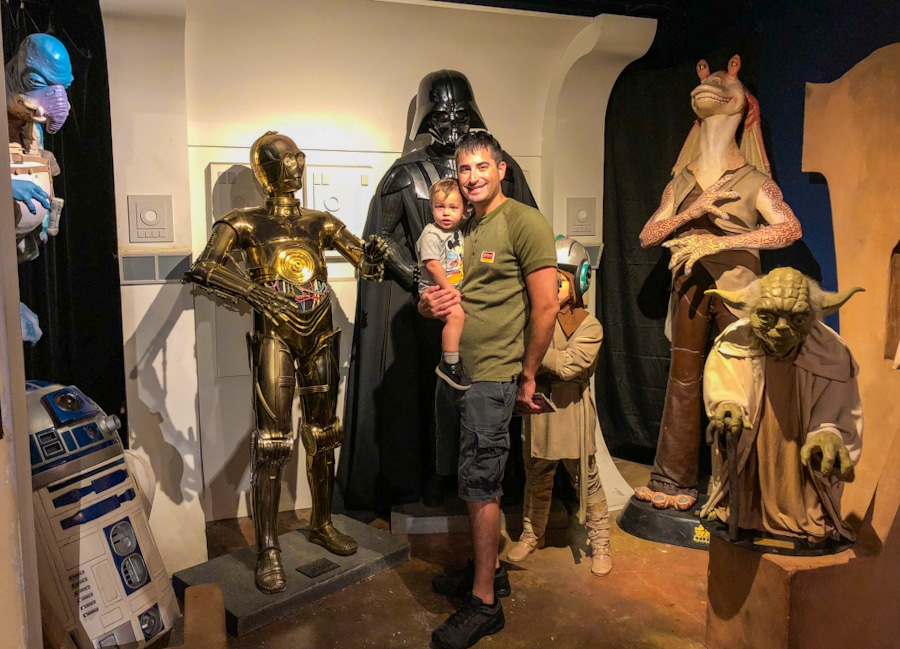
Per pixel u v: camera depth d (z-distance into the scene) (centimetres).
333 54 296
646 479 342
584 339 238
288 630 219
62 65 180
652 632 217
